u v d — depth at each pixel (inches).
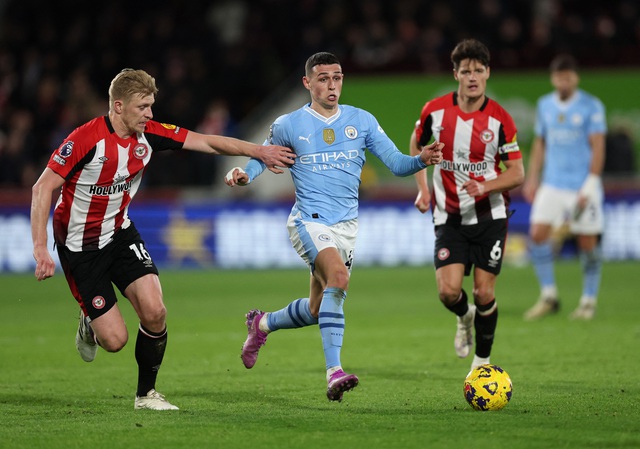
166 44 3006.9
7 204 2490.2
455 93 1079.6
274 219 2566.4
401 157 916.0
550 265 1617.9
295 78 2970.0
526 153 2696.9
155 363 874.1
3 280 2331.4
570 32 2832.2
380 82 2834.6
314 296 937.5
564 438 720.3
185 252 2561.5
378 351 1283.2
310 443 711.1
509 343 1325.0
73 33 3115.2
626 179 2583.7
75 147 841.5
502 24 2874.0
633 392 943.7
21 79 3046.3
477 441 712.4
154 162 2711.6
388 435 736.3
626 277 2207.2
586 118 1592.0
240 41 3078.2
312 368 1145.4
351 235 927.7
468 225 1064.2
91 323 880.9
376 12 2989.7
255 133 2901.1
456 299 1061.1
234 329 1519.4
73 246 877.8
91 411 867.4
